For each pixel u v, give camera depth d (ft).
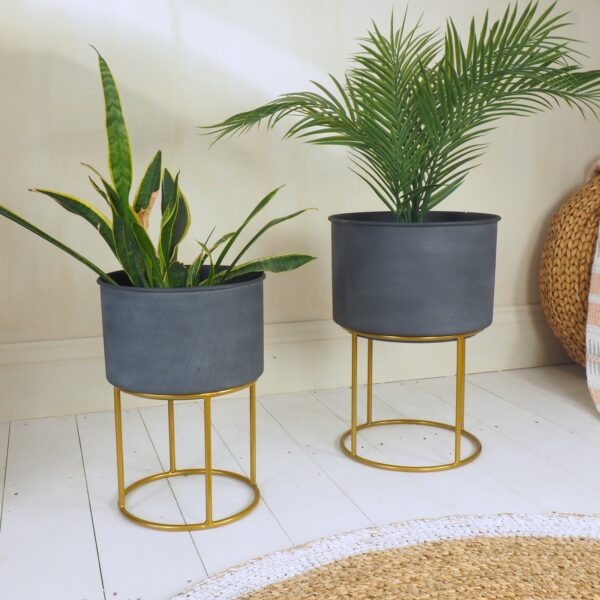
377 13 7.39
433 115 5.45
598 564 4.53
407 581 4.37
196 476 5.85
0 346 6.91
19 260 6.87
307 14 7.21
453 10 7.62
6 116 6.63
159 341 4.66
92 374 7.15
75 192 6.89
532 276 8.43
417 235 5.40
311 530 5.02
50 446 6.40
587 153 8.34
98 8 6.68
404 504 5.36
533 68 5.35
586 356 7.20
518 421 6.91
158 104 6.97
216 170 7.22
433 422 6.77
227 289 4.72
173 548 4.83
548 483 5.68
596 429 6.73
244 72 7.14
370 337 5.72
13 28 6.52
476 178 8.03
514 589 4.29
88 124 6.82
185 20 6.91
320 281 7.69
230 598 4.23
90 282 7.06
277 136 7.32
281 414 7.12
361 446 6.38
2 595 4.35
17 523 5.14
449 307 5.52
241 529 5.04
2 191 6.73
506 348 8.43
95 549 4.82
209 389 4.78
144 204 5.04
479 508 5.30
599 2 8.07
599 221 7.27
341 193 7.59
